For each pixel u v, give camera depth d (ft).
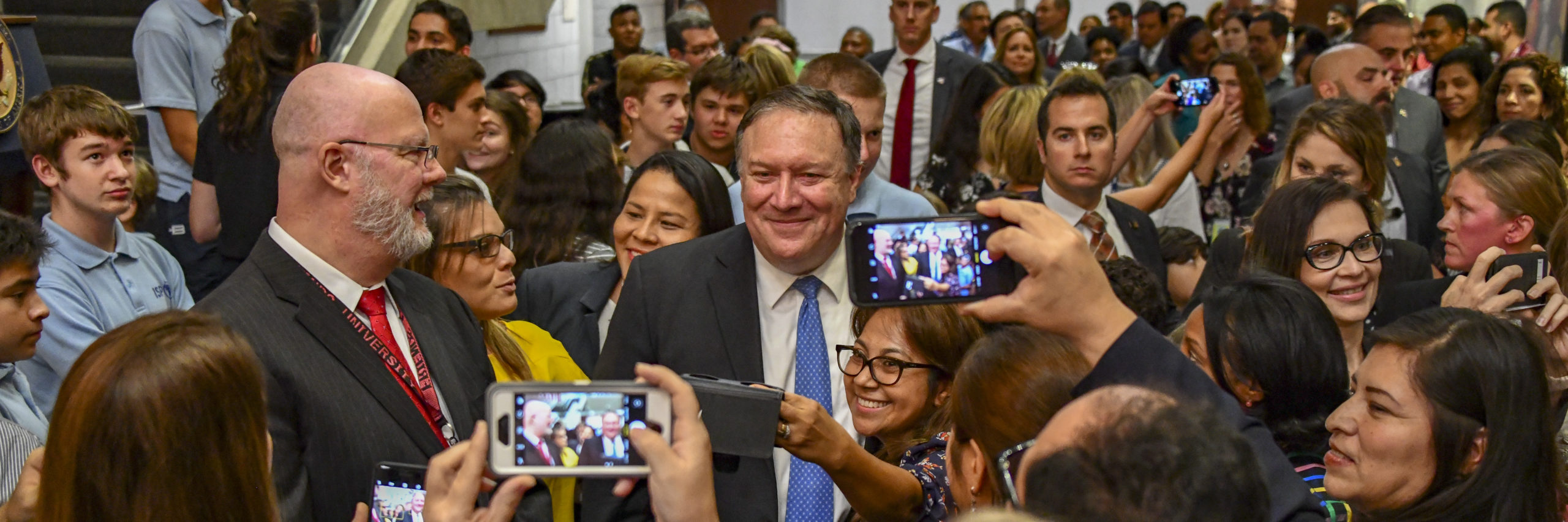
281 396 6.05
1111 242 11.56
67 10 20.98
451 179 8.55
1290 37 34.37
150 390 4.61
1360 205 8.79
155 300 10.78
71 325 9.68
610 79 24.27
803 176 7.22
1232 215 16.53
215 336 4.88
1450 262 10.07
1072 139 11.35
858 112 10.73
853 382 6.98
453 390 6.86
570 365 9.12
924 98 19.39
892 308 6.89
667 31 22.54
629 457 4.54
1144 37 33.35
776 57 15.80
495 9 27.86
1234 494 3.24
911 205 11.06
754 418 5.40
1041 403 4.82
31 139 9.94
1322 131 11.36
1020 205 4.35
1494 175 9.67
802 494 7.31
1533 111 16.53
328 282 6.51
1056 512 3.25
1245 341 6.39
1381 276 10.54
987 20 30.50
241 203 12.83
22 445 7.18
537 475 4.52
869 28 38.37
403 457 6.34
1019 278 4.67
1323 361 6.33
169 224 15.66
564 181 11.44
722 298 7.57
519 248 11.45
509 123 15.21
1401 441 5.38
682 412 4.50
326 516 6.16
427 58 12.86
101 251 10.25
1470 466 5.35
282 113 6.47
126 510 4.61
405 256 6.66
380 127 6.44
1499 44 26.00
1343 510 5.95
